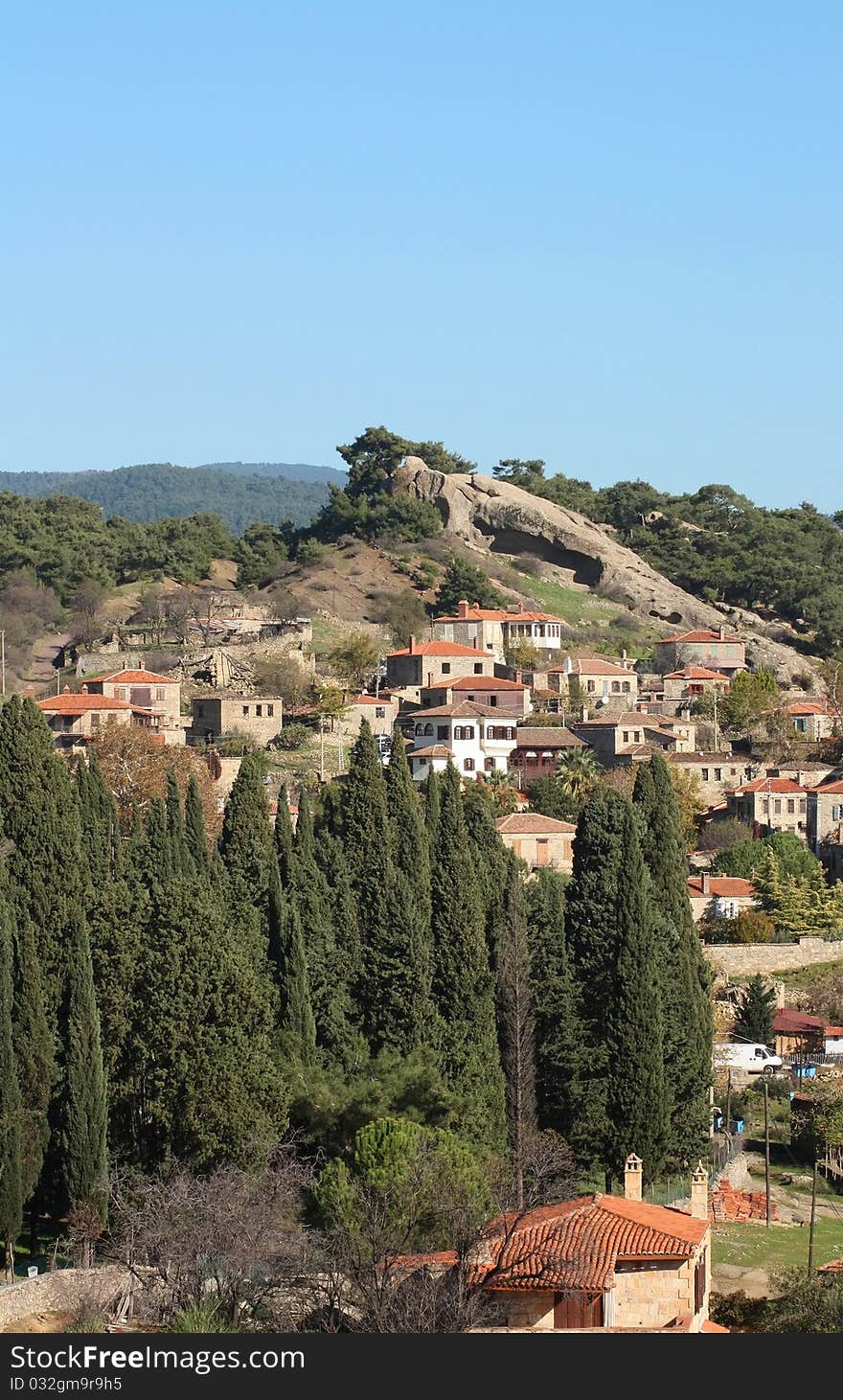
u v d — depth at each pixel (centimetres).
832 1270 14112
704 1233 12344
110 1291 12556
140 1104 15175
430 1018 17412
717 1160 19662
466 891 18100
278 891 17662
